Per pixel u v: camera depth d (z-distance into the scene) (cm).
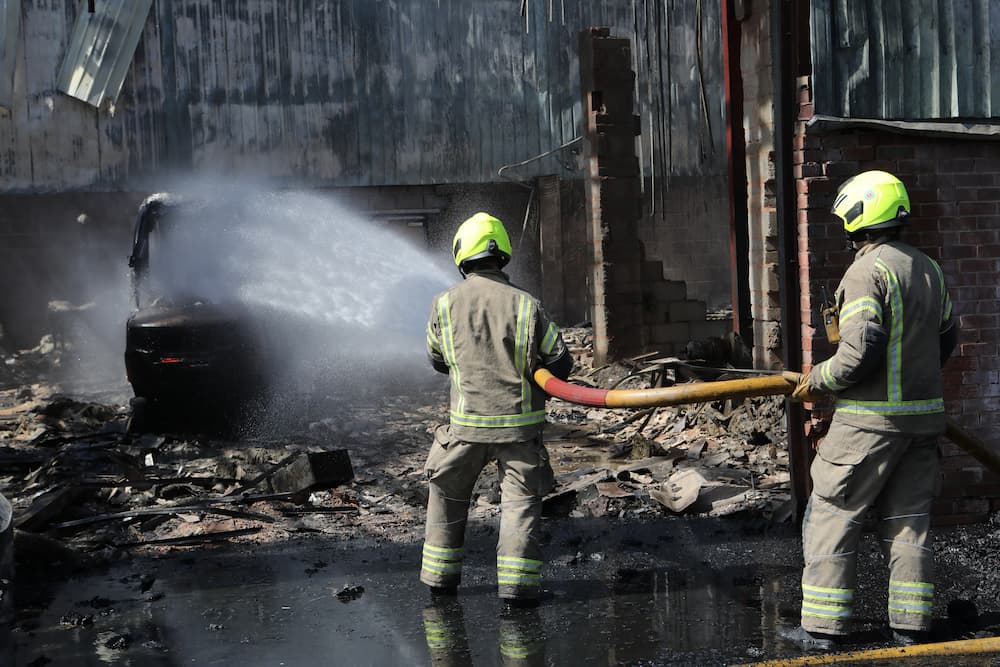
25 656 412
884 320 388
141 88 1758
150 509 655
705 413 918
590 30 1253
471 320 467
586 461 817
